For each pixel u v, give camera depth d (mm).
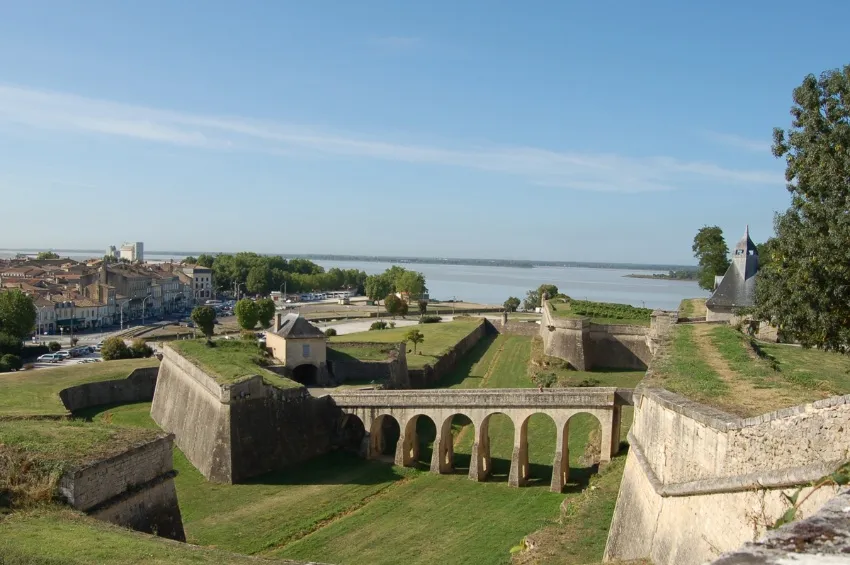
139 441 28641
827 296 27938
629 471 30219
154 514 28578
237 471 45969
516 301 173125
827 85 28766
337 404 52719
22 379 63969
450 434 48969
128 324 146625
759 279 34000
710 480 19938
